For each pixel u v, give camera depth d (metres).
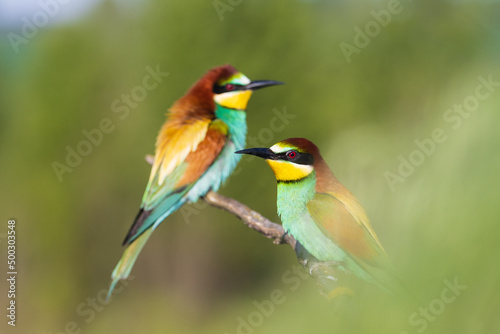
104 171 13.73
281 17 12.85
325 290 1.46
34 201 13.88
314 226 5.95
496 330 1.06
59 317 13.73
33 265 13.83
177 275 14.16
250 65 12.80
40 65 13.71
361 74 10.84
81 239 13.99
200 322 13.61
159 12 13.03
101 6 13.51
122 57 13.41
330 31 11.98
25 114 13.92
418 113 1.36
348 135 1.48
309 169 6.21
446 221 1.12
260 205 13.10
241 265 13.83
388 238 1.21
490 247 1.07
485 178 1.10
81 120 13.59
